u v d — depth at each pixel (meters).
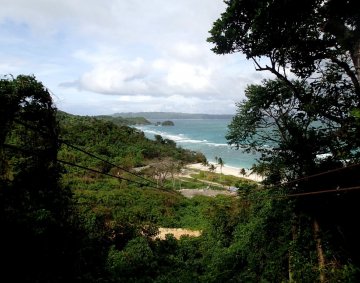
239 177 67.75
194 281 15.71
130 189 48.25
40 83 11.47
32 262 11.31
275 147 12.62
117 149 76.81
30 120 11.52
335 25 7.66
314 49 9.17
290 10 8.19
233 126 13.08
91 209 33.00
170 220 36.66
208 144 130.75
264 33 8.91
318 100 10.24
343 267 10.22
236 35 9.13
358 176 10.16
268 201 16.86
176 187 59.59
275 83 11.98
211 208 31.14
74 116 91.62
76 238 15.17
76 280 12.89
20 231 11.49
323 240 11.30
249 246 16.39
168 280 16.12
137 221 33.50
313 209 11.83
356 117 7.43
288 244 13.29
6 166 12.45
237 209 22.19
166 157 78.06
